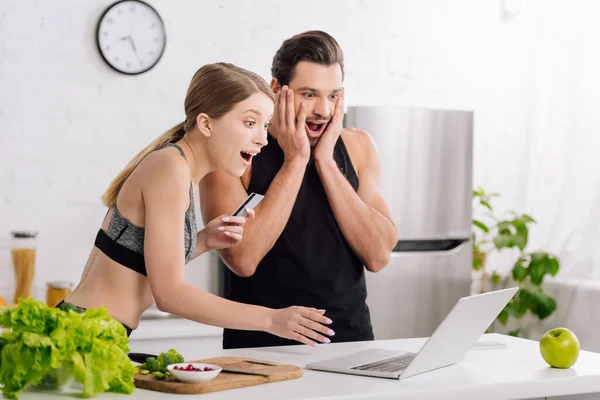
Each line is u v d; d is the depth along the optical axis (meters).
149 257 1.70
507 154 4.53
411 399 1.52
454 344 1.75
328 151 2.35
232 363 1.71
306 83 2.28
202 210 2.41
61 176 3.71
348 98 4.23
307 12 4.12
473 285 4.44
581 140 4.17
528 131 4.46
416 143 3.70
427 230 3.75
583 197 4.14
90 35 3.74
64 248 3.71
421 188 3.72
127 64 3.78
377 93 4.29
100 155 3.77
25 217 3.65
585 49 4.18
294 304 2.30
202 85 1.81
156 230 1.70
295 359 1.88
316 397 1.43
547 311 4.14
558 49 4.31
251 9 4.01
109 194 1.86
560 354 1.79
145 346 3.30
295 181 2.30
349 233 2.34
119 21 3.76
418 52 4.38
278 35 4.07
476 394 1.60
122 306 1.79
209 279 3.92
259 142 1.84
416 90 4.38
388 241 2.40
